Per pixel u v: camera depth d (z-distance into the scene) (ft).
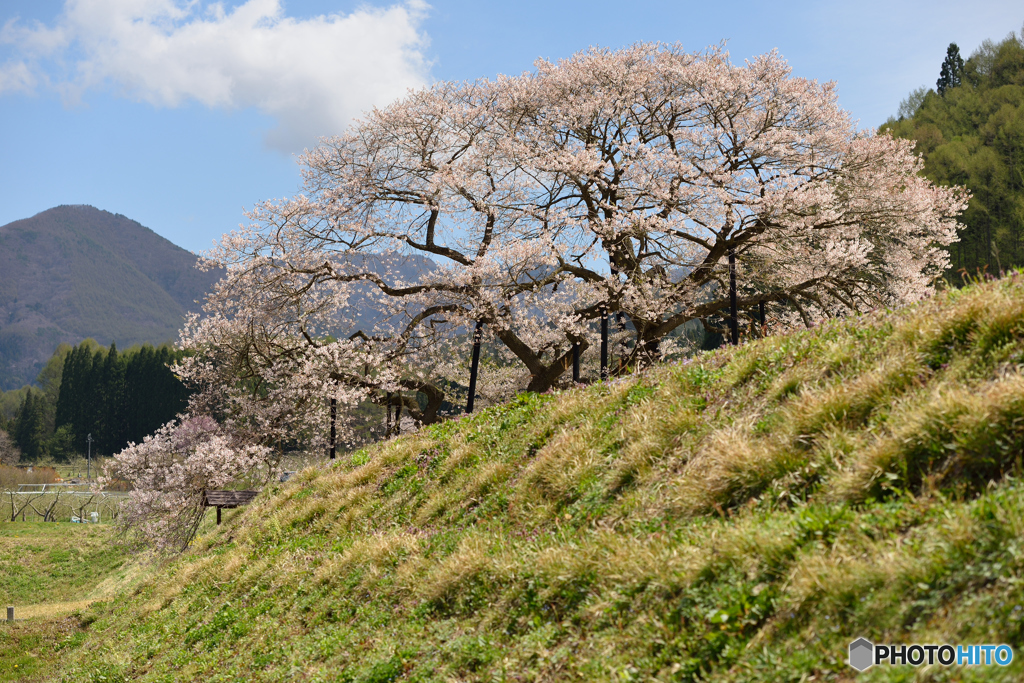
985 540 10.25
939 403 13.32
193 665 28.25
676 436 20.84
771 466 15.74
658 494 18.65
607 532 17.99
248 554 39.81
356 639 21.71
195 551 56.08
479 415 38.40
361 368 71.41
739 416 19.72
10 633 62.64
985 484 11.76
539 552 18.94
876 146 66.49
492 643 16.62
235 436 70.08
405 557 25.32
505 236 67.46
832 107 71.82
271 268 70.08
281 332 75.10
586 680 13.16
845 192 65.57
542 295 67.92
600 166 64.59
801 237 61.87
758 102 68.44
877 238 67.82
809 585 11.44
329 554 31.04
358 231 70.08
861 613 10.53
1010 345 14.29
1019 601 9.07
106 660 36.94
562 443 25.04
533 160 67.51
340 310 80.74
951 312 16.62
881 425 14.79
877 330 19.35
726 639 11.85
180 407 311.88
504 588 18.71
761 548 12.98
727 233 62.85
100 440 314.35
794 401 17.61
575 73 72.59
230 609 32.48
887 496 12.86
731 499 16.21
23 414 341.82
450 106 75.15
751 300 64.13
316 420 72.59
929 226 72.90
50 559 112.57
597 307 65.31
